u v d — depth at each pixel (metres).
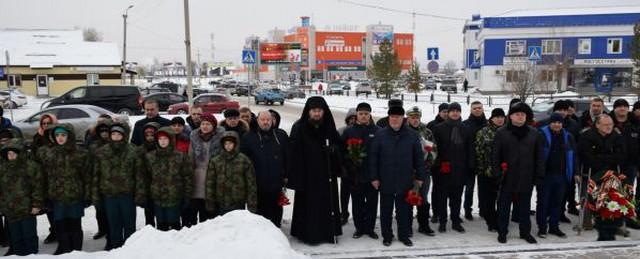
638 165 7.34
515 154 6.48
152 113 7.58
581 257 5.88
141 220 7.61
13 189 5.85
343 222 7.52
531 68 35.69
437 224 7.55
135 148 6.19
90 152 6.16
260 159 6.43
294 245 6.41
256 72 68.31
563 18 44.91
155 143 6.26
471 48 59.53
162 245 4.48
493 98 37.81
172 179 6.11
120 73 47.88
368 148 6.80
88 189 6.09
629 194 6.77
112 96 24.59
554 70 42.53
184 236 4.60
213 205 6.10
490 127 7.12
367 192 6.73
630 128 7.37
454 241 6.62
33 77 45.25
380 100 39.97
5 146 5.84
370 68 44.34
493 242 6.57
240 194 6.06
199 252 4.26
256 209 6.16
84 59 47.16
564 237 6.82
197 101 26.98
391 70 41.25
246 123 7.40
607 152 6.73
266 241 4.33
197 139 6.60
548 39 45.25
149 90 38.16
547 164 6.77
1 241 6.57
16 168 5.86
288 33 97.06
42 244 6.58
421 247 6.33
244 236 4.43
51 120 6.46
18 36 48.34
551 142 6.77
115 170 6.05
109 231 6.18
